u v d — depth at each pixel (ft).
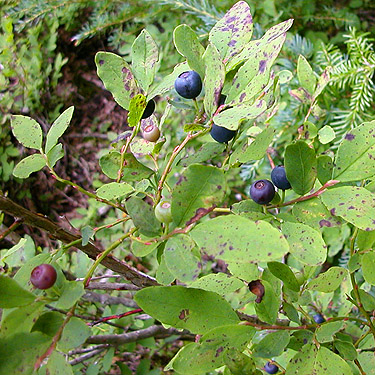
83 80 2.56
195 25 1.96
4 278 0.36
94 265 0.42
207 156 0.56
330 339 0.49
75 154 2.39
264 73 0.46
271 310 0.49
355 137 0.46
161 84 0.54
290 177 0.47
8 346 0.36
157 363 1.36
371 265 0.53
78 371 0.90
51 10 2.06
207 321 0.44
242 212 0.49
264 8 1.69
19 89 2.24
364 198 0.44
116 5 2.08
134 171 0.57
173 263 0.39
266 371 0.63
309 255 0.43
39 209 2.27
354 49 1.37
